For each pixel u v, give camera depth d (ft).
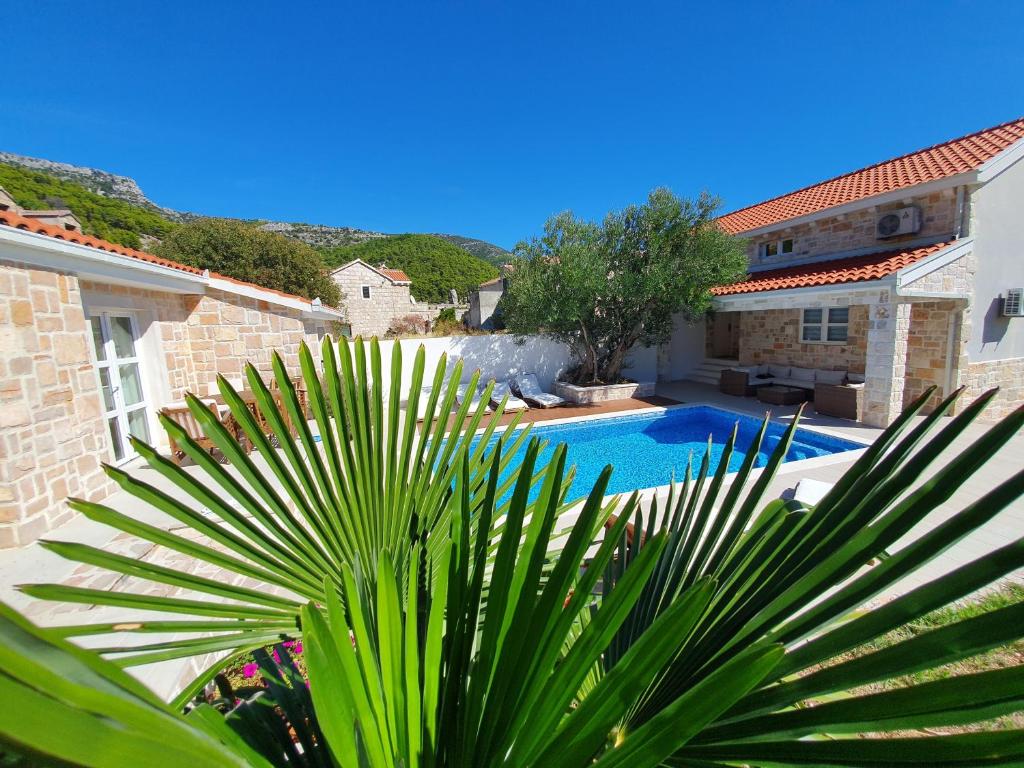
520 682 2.92
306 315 38.96
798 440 32.17
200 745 1.65
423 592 5.31
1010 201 31.86
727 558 4.59
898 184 34.37
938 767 2.23
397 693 3.05
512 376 49.96
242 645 4.63
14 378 15.25
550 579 3.01
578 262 38.32
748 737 2.92
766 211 49.32
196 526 4.83
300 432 5.98
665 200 39.04
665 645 2.41
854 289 30.12
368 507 6.09
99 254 18.66
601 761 2.41
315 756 4.18
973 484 20.49
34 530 15.55
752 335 50.37
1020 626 2.16
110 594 4.04
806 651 2.87
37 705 1.12
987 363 32.55
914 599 2.55
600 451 32.81
